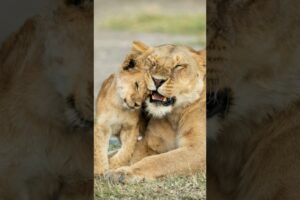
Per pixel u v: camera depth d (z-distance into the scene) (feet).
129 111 32.32
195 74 32.45
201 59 32.96
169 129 32.63
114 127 32.24
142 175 30.04
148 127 32.91
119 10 99.71
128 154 32.45
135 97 32.30
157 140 32.63
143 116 32.99
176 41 72.64
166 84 32.17
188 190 28.91
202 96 32.37
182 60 32.60
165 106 32.22
